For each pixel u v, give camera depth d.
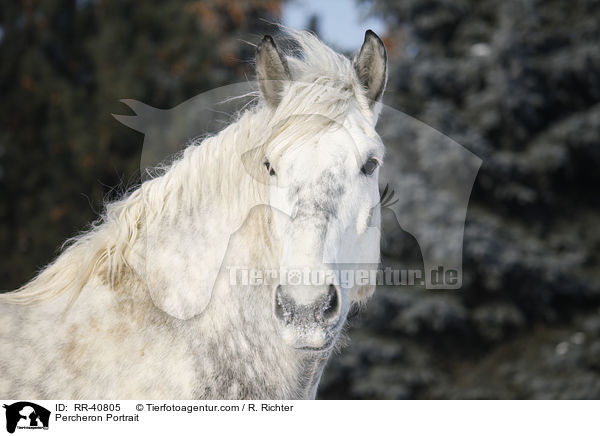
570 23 10.80
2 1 10.73
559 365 9.41
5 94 10.51
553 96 10.52
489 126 10.09
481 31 10.72
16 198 10.12
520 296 10.02
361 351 9.43
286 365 2.40
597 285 10.10
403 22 11.37
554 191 10.79
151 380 2.24
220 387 2.29
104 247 2.44
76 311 2.33
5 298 2.42
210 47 10.60
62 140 10.05
